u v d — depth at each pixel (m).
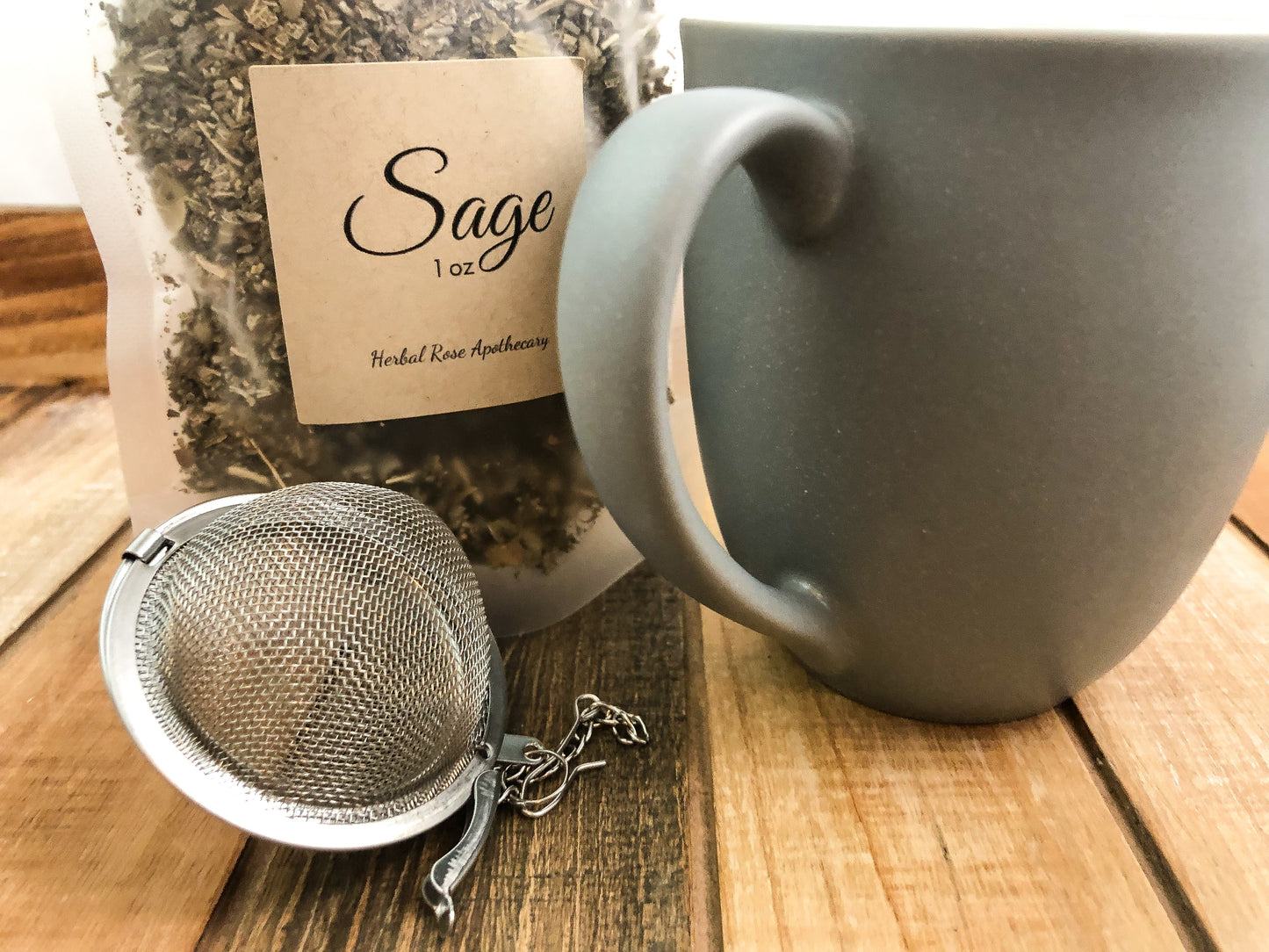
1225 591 0.19
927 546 0.12
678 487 0.11
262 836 0.12
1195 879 0.13
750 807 0.14
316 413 0.15
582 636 0.18
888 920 0.12
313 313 0.15
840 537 0.13
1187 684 0.16
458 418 0.16
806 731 0.15
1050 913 0.12
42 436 0.25
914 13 0.18
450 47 0.14
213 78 0.14
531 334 0.16
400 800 0.13
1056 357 0.11
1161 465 0.12
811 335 0.12
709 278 0.13
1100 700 0.16
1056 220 0.11
